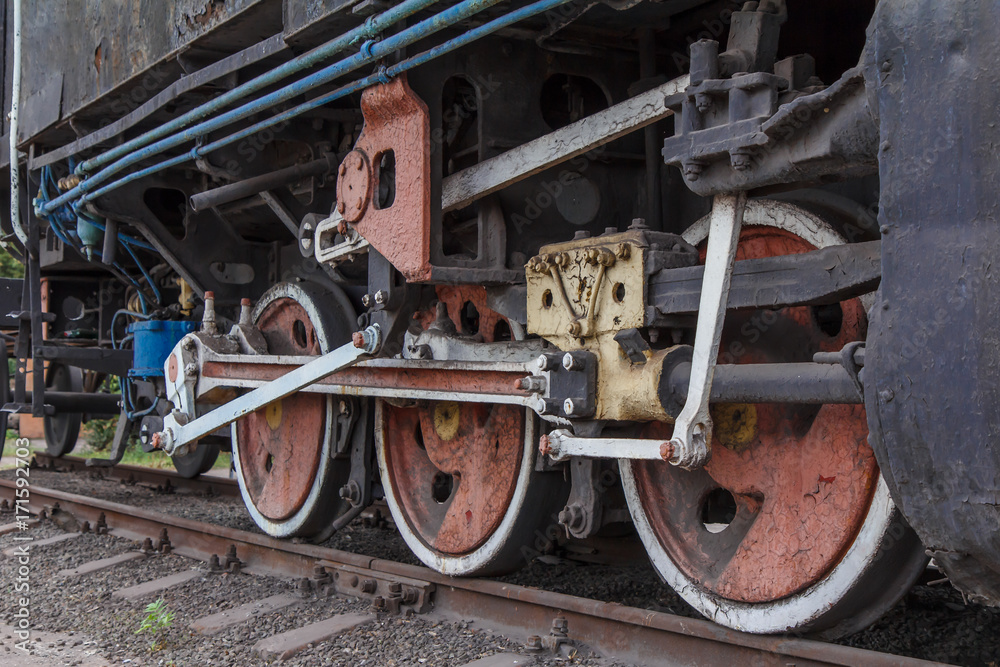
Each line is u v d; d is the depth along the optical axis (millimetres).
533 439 4031
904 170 2215
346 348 4102
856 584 2961
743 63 2842
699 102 2785
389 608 4203
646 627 3424
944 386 2150
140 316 7184
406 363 4145
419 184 3578
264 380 4891
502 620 3941
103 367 7629
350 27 3754
